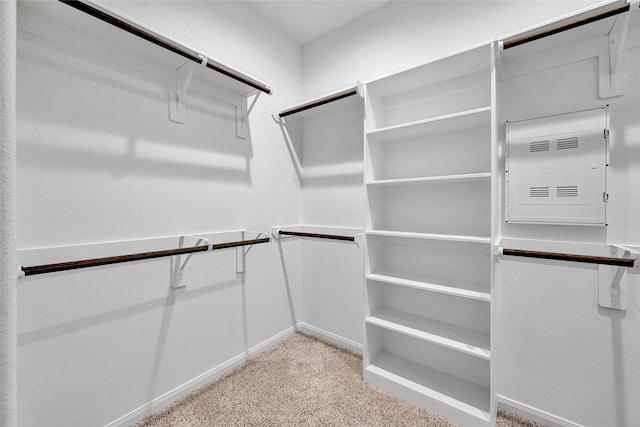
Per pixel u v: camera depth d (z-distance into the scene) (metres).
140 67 1.44
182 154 1.63
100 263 1.07
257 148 2.07
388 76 1.66
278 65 2.23
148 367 1.48
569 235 1.37
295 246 2.39
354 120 2.12
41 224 1.16
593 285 1.31
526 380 1.47
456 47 1.66
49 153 1.17
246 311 2.00
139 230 1.45
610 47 1.25
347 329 2.17
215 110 1.79
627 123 1.24
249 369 1.89
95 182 1.30
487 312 1.62
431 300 1.81
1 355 0.26
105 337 1.33
